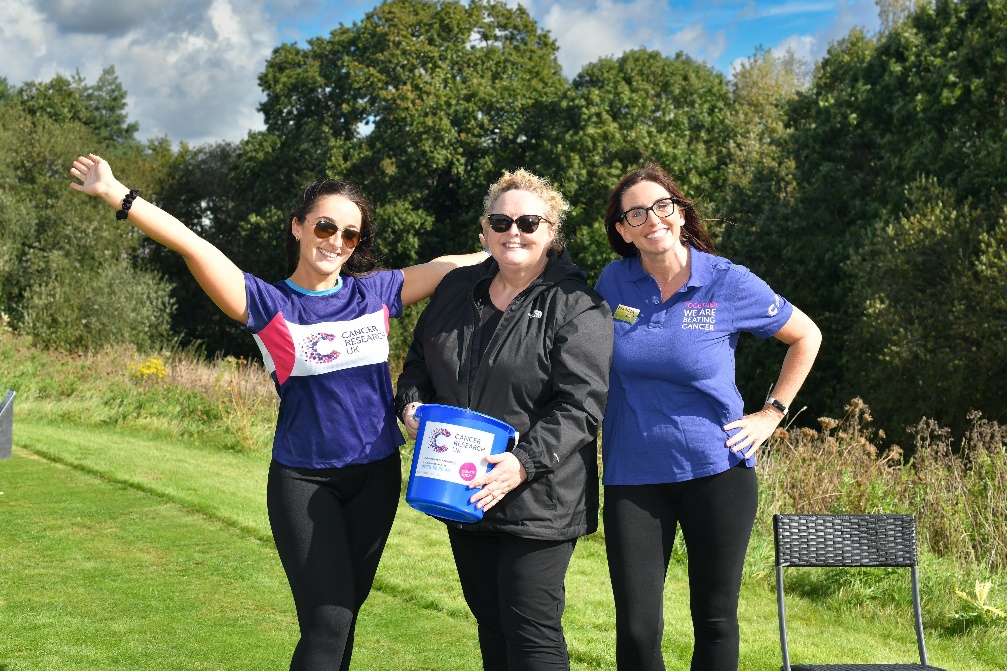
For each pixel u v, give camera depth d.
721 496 3.24
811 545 3.49
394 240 31.42
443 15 33.94
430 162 30.73
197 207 41.94
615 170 28.09
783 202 26.58
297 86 35.47
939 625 5.58
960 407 19.39
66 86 49.88
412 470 3.04
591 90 29.69
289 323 3.11
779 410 3.39
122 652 4.30
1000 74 20.84
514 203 3.11
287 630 4.70
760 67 42.34
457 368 3.15
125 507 7.41
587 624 5.05
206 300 37.53
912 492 7.65
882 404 20.06
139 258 36.38
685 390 3.27
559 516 3.00
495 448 2.95
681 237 3.43
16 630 4.55
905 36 23.41
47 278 31.42
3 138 33.75
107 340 29.39
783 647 3.37
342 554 3.03
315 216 3.17
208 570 5.74
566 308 3.11
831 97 25.39
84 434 11.68
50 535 6.47
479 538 3.22
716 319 3.28
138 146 54.25
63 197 32.84
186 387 14.48
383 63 33.25
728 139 34.16
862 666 3.32
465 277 3.29
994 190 19.70
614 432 3.31
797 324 3.40
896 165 22.48
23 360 16.36
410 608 5.20
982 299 18.64
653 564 3.22
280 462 3.11
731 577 3.27
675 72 34.44
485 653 3.35
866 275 20.73
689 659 4.61
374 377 3.19
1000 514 7.08
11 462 9.23
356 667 4.25
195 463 9.93
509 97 31.47
